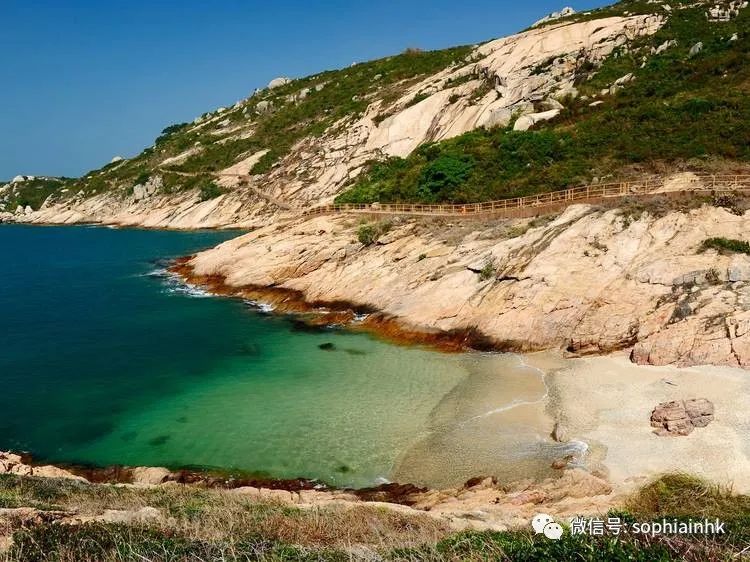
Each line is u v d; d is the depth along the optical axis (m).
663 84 53.72
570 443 20.86
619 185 39.81
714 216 31.94
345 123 93.31
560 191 41.69
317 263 45.16
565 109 57.38
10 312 43.19
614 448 20.14
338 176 82.56
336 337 35.34
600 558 7.94
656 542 8.40
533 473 19.52
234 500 15.86
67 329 38.59
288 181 89.62
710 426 20.45
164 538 9.91
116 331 37.97
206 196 98.62
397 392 26.70
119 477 20.61
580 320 30.33
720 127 42.88
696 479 17.34
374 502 17.34
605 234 33.34
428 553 9.23
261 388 27.91
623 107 52.81
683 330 26.39
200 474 20.62
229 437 23.22
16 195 159.88
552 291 31.88
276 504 15.76
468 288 35.03
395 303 37.38
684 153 41.59
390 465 20.73
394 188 56.31
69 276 57.59
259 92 147.62
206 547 9.09
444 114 75.12
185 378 29.59
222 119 134.88
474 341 32.09
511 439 21.72
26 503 12.90
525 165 49.88
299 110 112.25
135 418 25.25
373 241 44.38
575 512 15.52
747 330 24.97
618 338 28.70
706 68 52.53
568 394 24.61
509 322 31.81
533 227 37.56
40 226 119.81
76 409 26.30
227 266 50.69
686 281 29.19
